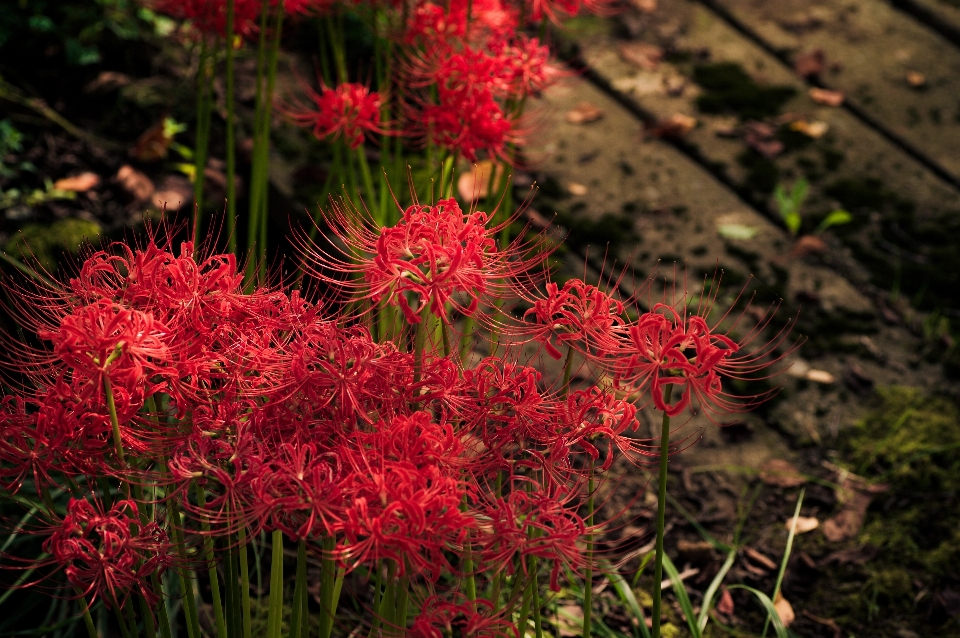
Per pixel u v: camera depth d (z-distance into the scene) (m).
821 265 3.72
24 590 2.54
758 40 4.87
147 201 3.58
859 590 2.71
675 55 4.75
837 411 3.22
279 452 1.43
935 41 4.92
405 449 1.45
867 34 4.93
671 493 2.96
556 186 3.98
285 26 4.23
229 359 1.57
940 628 2.61
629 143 4.26
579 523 1.46
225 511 1.50
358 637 2.49
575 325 1.58
